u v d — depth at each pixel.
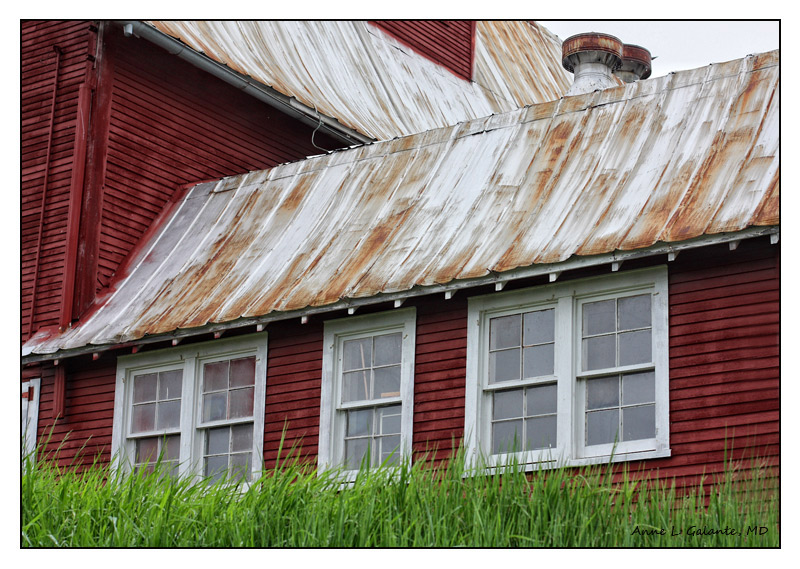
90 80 18.17
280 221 16.64
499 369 13.57
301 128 20.91
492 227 14.03
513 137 15.22
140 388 16.47
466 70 26.64
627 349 12.79
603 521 11.03
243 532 11.57
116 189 17.94
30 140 18.53
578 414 12.93
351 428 14.53
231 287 15.73
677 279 12.57
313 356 14.95
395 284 13.87
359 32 23.86
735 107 13.46
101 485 13.10
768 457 11.61
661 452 12.20
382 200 15.73
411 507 11.45
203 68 19.05
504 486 11.43
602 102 14.76
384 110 22.39
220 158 19.50
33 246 17.98
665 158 13.44
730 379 12.03
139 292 16.88
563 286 13.25
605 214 13.16
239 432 15.45
